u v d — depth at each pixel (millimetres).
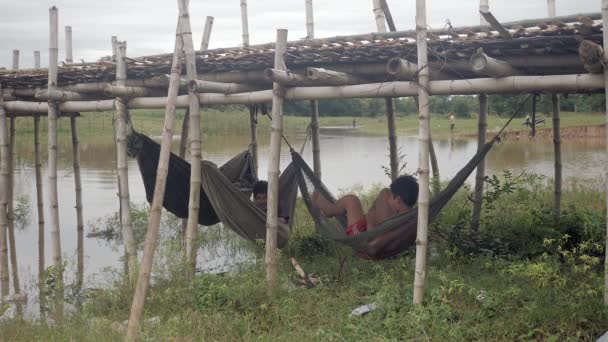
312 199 8305
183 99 8164
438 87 6453
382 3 8844
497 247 8500
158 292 7305
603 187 14469
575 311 5750
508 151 27000
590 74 5824
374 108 71938
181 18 7348
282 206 9070
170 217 12742
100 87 9078
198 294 7078
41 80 9641
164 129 6688
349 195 8070
